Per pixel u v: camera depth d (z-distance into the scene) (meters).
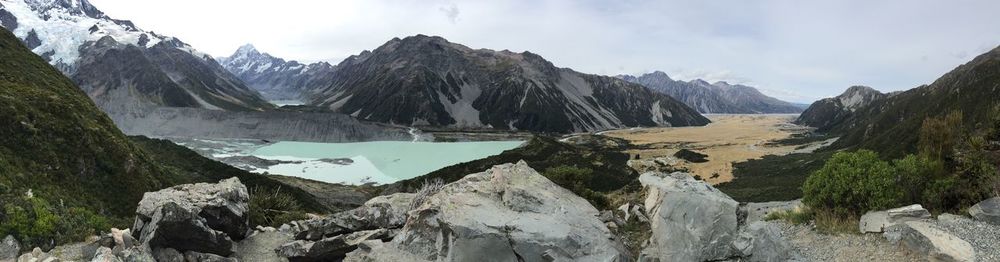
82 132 42.88
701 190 14.98
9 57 55.91
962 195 15.30
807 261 13.02
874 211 15.30
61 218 18.91
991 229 13.09
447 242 14.52
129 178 42.88
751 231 13.07
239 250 17.78
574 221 15.41
